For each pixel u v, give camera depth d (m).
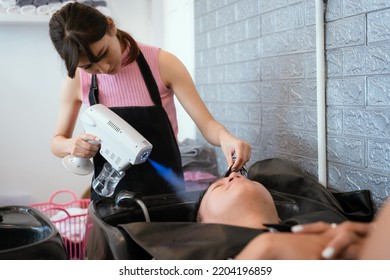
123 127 1.31
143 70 1.46
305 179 1.39
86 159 1.38
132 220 1.24
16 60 2.84
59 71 2.88
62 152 1.47
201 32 2.36
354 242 0.65
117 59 1.33
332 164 1.40
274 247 0.68
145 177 1.45
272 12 1.68
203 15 2.33
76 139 1.35
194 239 0.91
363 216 1.24
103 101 1.49
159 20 2.97
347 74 1.31
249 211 1.11
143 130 1.46
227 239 0.90
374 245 0.56
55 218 2.27
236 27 1.98
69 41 1.17
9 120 2.87
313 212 1.16
